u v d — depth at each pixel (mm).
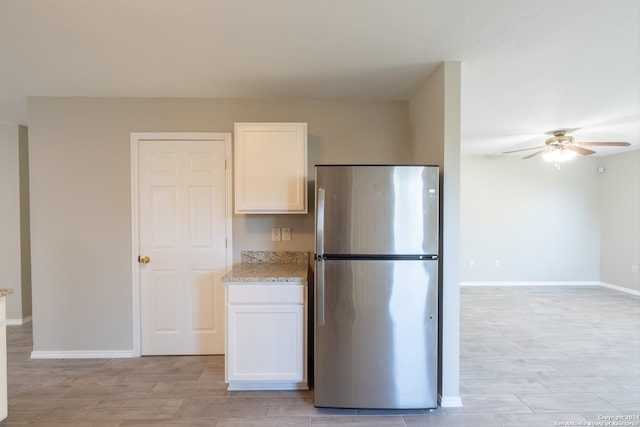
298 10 1699
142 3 1637
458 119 2283
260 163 2699
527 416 2176
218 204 3031
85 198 2967
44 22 1803
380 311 2182
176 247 3031
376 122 3070
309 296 3000
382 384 2195
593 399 2377
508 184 5973
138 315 3014
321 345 2195
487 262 6008
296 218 3047
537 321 4129
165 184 3016
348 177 2172
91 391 2445
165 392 2438
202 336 3062
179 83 2664
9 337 3525
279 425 2074
